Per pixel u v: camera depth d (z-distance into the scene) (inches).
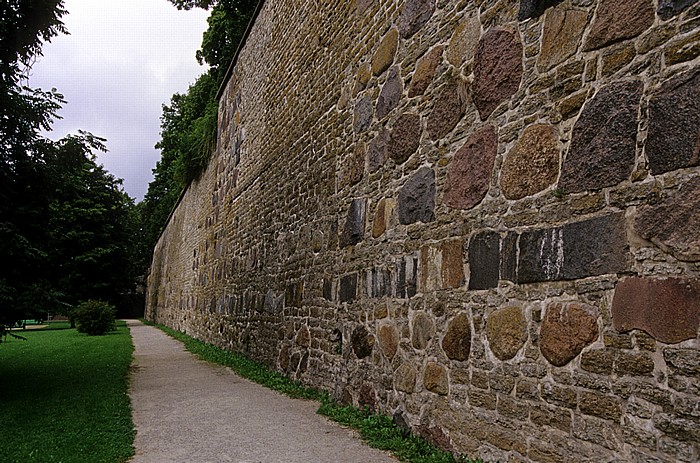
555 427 115.0
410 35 194.9
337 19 269.3
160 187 1843.0
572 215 116.3
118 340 660.1
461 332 149.0
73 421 202.2
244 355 411.8
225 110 602.2
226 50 847.7
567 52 122.8
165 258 1194.6
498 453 131.0
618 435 101.0
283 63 369.4
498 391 133.0
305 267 285.7
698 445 87.7
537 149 128.0
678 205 94.9
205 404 236.2
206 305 620.4
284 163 347.3
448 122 165.9
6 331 265.1
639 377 98.2
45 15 276.7
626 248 103.1
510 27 142.6
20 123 269.7
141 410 225.0
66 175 289.1
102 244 1223.5
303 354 279.1
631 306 100.8
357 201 226.1
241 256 455.2
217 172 622.5
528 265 126.7
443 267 160.4
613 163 107.7
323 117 277.3
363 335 208.8
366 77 229.0
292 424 194.7
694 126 93.7
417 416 167.5
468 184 152.5
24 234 267.1
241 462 149.5
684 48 97.0
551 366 117.6
